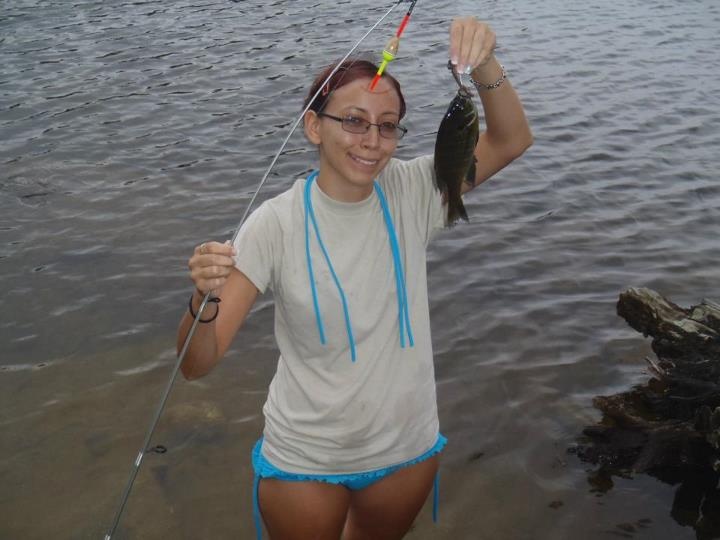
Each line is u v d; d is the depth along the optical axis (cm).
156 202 789
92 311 599
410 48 1355
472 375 505
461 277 632
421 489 279
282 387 269
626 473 417
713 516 387
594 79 1200
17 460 443
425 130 988
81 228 734
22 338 564
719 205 770
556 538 376
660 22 1555
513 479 415
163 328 576
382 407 259
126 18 1562
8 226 738
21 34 1447
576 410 467
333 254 254
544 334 548
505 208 764
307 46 1362
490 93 266
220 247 229
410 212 267
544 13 1644
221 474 429
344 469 265
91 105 1076
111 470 434
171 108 1066
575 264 652
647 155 908
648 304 489
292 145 938
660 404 453
